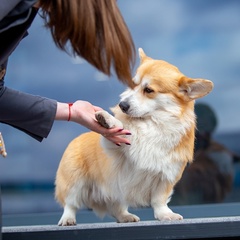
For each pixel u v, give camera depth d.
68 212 3.40
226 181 5.72
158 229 2.46
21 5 1.98
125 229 2.48
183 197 5.64
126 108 3.25
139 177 3.24
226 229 2.44
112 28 2.00
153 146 3.21
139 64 3.64
